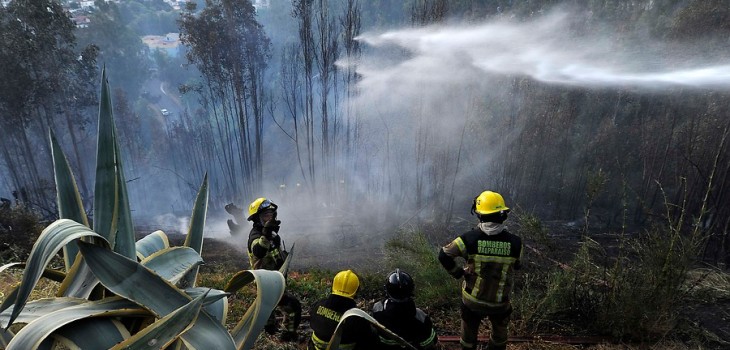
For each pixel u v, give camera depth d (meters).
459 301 5.69
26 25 24.61
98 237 1.45
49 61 26.42
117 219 1.80
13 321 1.20
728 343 4.85
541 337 5.00
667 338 4.96
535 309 5.22
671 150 14.77
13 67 23.70
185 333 1.45
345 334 3.16
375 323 1.50
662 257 5.13
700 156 12.36
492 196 3.97
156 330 1.31
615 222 13.48
